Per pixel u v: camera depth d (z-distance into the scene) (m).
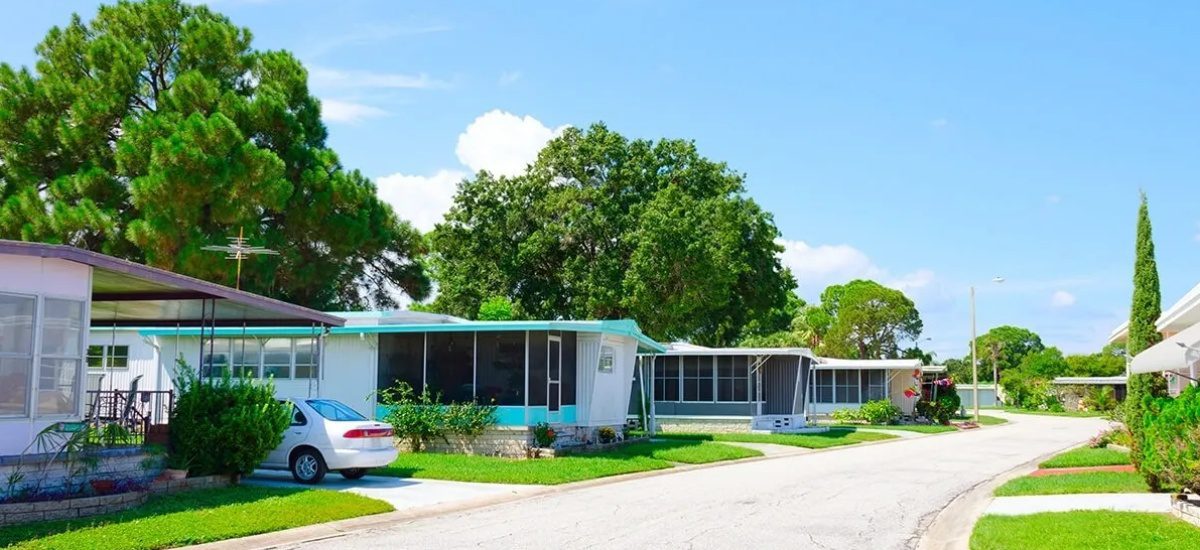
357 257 41.28
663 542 12.41
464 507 15.80
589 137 51.81
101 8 37.28
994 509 15.82
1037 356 117.25
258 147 35.06
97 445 14.21
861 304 85.50
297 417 18.41
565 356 25.91
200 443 16.48
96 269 14.90
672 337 51.91
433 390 25.11
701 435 35.09
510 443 24.27
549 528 13.54
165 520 12.84
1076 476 20.31
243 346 24.89
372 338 25.77
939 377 60.97
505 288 49.84
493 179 50.53
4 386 13.38
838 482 20.50
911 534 13.54
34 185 34.28
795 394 40.38
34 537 11.52
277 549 11.81
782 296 56.91
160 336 27.44
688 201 49.19
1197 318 22.19
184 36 37.03
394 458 18.64
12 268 13.57
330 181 37.44
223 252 32.22
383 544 12.15
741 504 16.41
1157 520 13.56
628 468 21.91
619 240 49.25
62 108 35.16
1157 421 14.92
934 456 28.73
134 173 33.44
